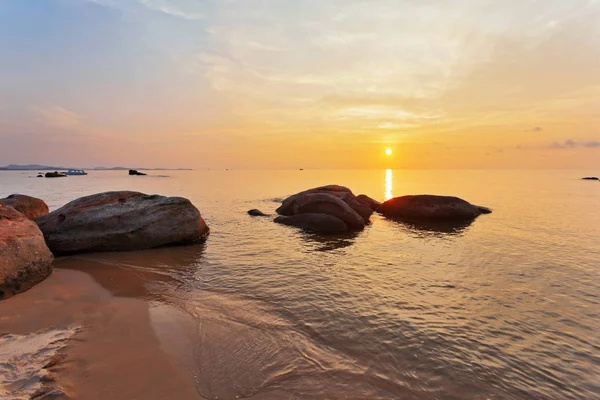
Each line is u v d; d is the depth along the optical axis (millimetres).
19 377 5652
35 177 117562
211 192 54188
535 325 8227
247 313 8820
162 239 16281
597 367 6527
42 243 11531
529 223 24078
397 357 6789
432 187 70062
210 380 5938
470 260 14320
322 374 6191
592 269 12883
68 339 7137
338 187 28688
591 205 35562
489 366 6520
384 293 10336
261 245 17234
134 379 5832
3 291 9453
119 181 90875
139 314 8641
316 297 9977
